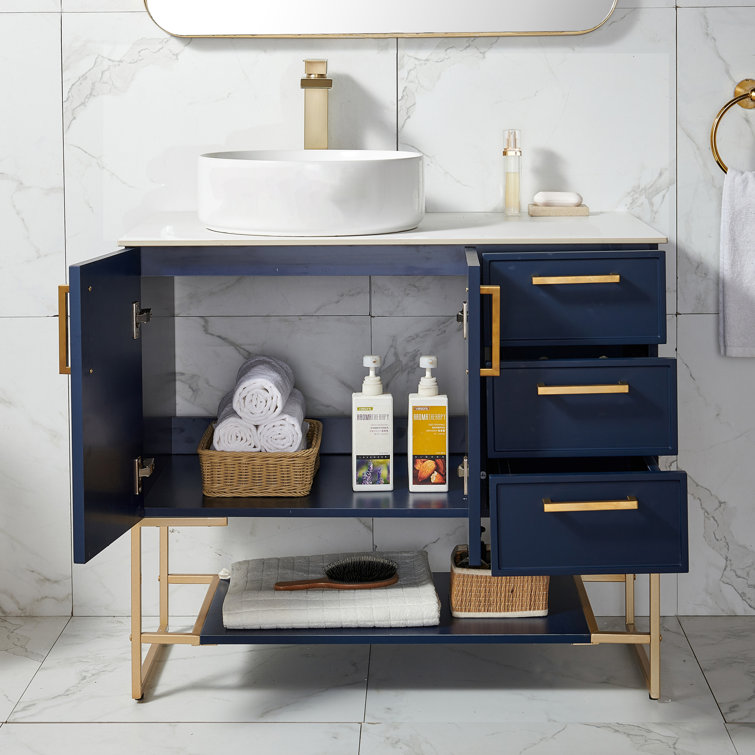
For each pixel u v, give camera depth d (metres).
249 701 2.10
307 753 1.91
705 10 2.25
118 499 1.86
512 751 1.92
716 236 2.33
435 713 2.06
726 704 2.08
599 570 1.88
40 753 1.91
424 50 2.28
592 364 1.86
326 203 1.91
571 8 2.24
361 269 1.94
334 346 2.38
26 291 2.37
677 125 2.29
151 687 2.16
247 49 2.28
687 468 2.42
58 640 2.37
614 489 1.85
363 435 2.07
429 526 2.44
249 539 2.46
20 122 2.31
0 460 2.43
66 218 2.34
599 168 2.32
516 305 1.88
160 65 2.29
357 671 2.23
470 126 2.30
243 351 2.38
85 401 1.68
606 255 1.86
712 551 2.46
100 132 2.31
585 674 2.21
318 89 2.21
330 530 2.45
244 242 1.91
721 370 2.38
